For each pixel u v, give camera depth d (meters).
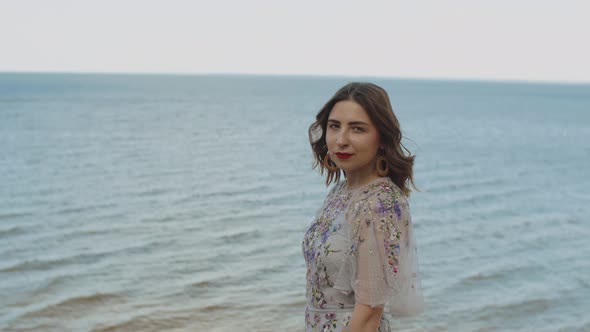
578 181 20.45
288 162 23.61
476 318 6.94
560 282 8.41
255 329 6.52
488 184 19.17
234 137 34.00
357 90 2.13
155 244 10.39
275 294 7.69
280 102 86.25
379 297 2.00
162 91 126.94
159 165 22.02
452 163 24.97
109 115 51.00
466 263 9.38
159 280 8.27
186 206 14.16
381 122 2.10
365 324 2.02
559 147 33.69
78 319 6.77
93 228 11.66
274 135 35.81
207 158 24.52
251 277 8.44
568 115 70.75
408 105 86.00
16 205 14.09
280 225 12.09
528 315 7.07
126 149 27.11
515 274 8.79
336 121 2.16
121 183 17.67
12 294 7.60
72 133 34.06
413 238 2.18
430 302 7.44
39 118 45.38
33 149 26.33
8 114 48.69
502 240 11.14
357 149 2.11
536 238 11.37
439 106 84.69
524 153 29.91
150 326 6.59
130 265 9.03
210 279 8.31
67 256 9.54
